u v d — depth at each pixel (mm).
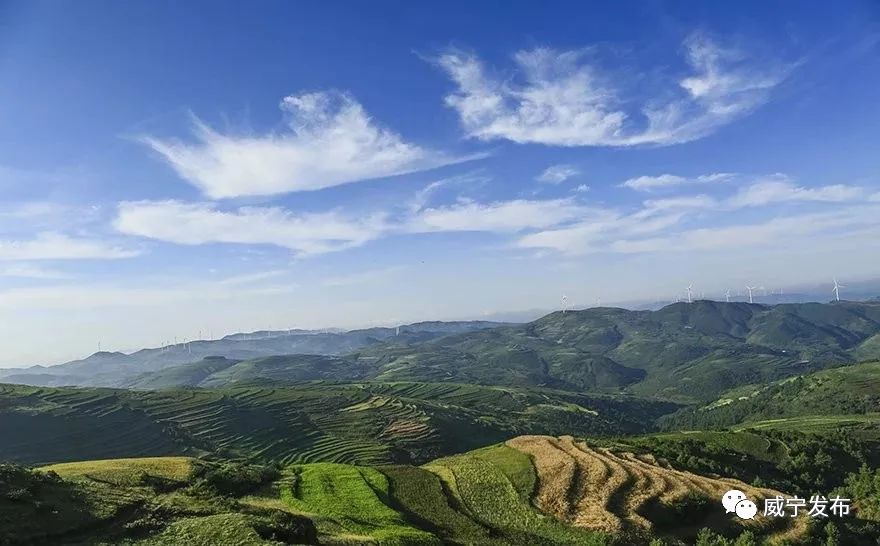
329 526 63500
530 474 100500
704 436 169125
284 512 59906
